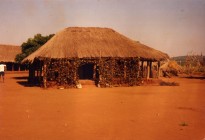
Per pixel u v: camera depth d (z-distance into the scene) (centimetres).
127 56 2978
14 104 1702
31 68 3312
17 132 1065
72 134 1039
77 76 2802
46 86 2689
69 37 3005
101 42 3053
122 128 1133
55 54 2736
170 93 2303
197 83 3366
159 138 1000
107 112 1458
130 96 2097
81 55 2800
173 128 1142
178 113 1452
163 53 3362
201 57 5428
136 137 1008
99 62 2870
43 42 4625
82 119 1288
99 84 2847
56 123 1209
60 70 2767
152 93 2302
